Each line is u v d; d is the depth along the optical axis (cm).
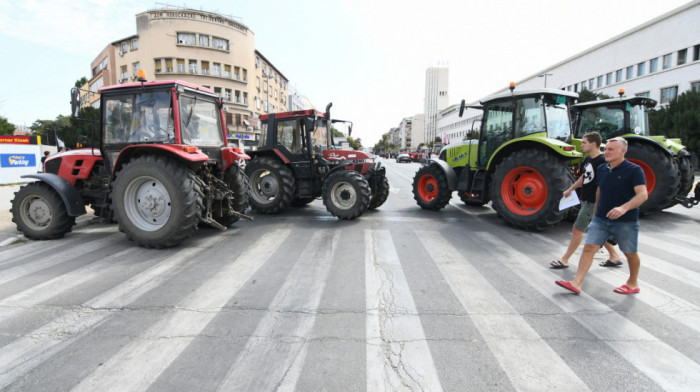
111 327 278
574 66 4209
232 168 634
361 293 344
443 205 812
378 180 845
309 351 245
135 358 237
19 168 1623
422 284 367
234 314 299
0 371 223
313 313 301
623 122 782
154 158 493
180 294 341
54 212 541
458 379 215
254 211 839
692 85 2730
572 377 218
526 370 224
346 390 205
